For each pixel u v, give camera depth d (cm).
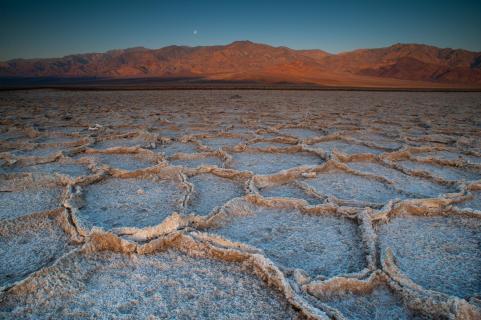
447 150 580
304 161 490
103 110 1188
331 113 1135
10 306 167
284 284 177
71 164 456
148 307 167
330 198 317
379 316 165
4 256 217
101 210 296
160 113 1085
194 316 161
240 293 179
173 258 214
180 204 302
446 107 1443
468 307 159
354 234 252
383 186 376
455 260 219
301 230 260
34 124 832
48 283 183
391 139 675
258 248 215
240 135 689
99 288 182
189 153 504
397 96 2338
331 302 173
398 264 213
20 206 304
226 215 279
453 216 289
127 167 446
